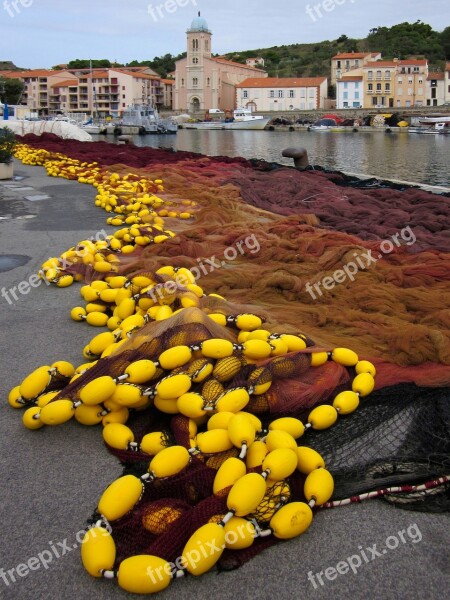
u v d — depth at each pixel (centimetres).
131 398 332
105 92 13062
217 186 1438
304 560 262
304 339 422
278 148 5181
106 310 555
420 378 391
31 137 2927
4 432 358
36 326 539
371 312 540
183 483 291
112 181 1453
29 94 13362
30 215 1123
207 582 251
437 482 302
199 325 380
